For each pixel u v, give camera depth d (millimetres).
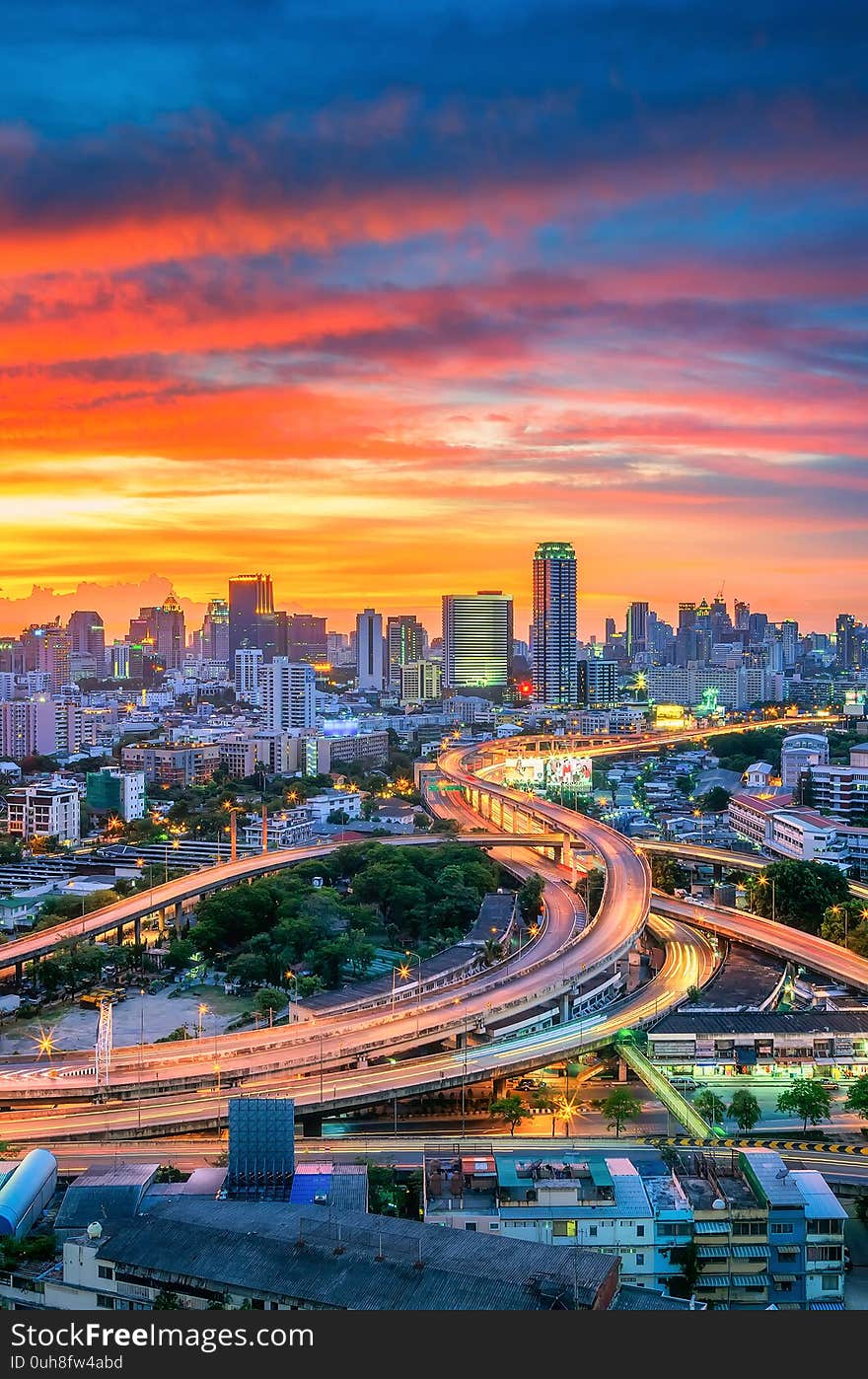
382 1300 189375
